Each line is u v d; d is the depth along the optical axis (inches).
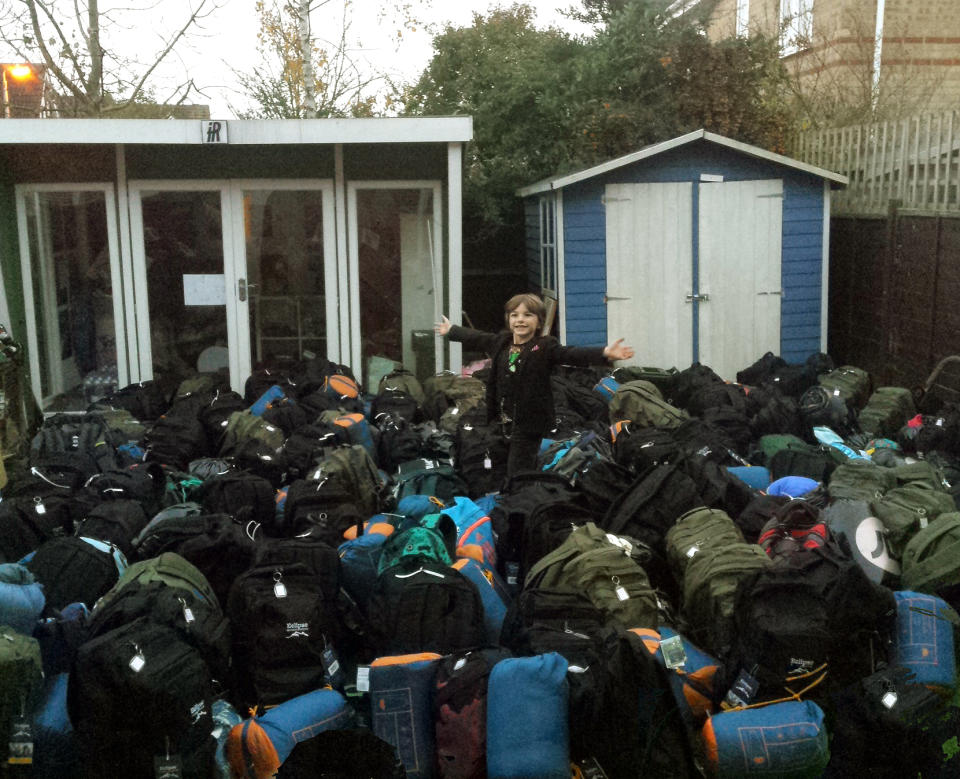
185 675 160.4
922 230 399.9
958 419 312.3
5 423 325.7
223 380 438.9
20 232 427.8
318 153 431.2
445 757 163.6
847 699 174.2
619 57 587.5
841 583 183.9
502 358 257.3
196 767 161.5
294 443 302.7
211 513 248.8
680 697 164.9
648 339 466.6
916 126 415.8
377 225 438.3
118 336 434.3
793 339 468.1
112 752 159.2
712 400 363.6
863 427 343.9
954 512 226.7
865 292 460.4
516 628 192.1
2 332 344.8
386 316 444.1
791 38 713.0
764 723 163.3
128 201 427.8
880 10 643.5
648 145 561.3
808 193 460.4
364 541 219.5
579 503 246.2
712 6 631.8
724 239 461.7
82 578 205.5
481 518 241.1
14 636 168.2
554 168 607.2
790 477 265.6
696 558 205.8
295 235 436.5
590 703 161.5
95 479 264.2
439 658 171.5
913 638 187.2
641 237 461.7
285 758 159.6
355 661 199.9
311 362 407.5
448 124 395.9
